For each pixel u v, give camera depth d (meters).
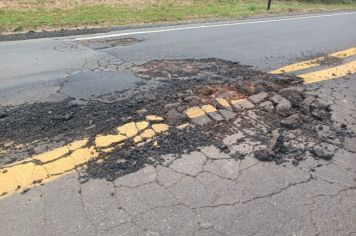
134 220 2.67
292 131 3.93
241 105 4.48
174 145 3.62
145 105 4.50
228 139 3.74
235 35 8.97
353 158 3.48
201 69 6.04
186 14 12.04
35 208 2.79
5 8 10.81
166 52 7.09
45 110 4.40
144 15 11.41
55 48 7.31
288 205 2.85
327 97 4.91
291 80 5.53
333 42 8.51
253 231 2.59
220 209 2.79
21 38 8.14
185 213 2.74
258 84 5.11
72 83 5.30
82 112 4.33
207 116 4.18
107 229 2.58
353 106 4.63
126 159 3.39
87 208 2.79
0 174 3.18
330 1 20.88
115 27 9.50
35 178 3.14
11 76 5.61
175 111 4.24
